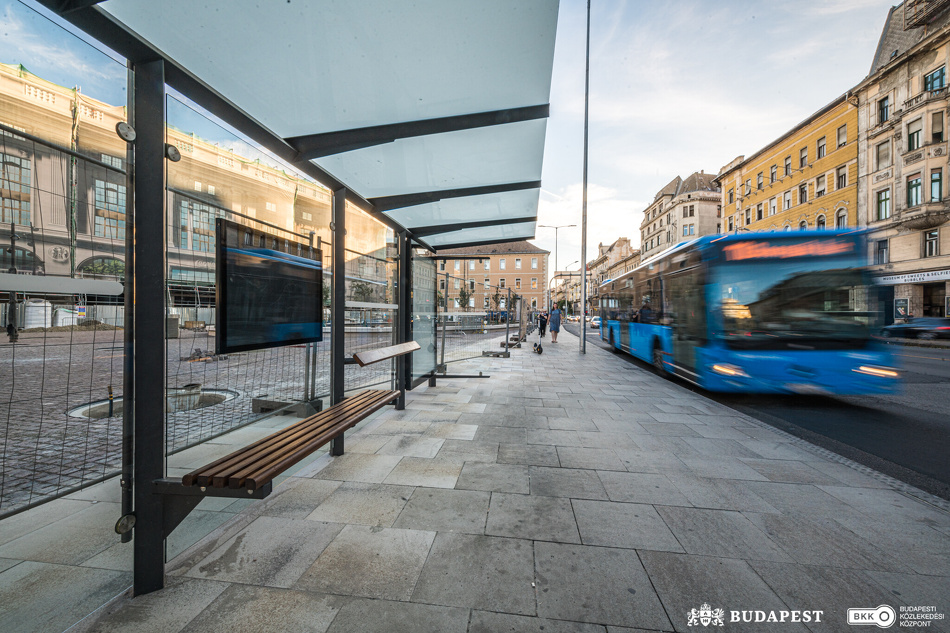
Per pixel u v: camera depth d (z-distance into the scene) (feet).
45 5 5.88
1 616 6.33
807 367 20.27
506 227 27.12
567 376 31.78
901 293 84.94
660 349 31.40
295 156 11.96
